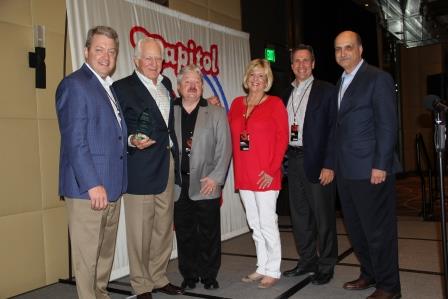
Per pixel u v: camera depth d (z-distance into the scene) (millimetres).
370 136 2707
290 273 3355
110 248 2695
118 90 2781
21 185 3129
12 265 3064
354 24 7273
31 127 3201
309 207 3307
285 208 5957
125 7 3703
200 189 2984
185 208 3033
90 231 2428
